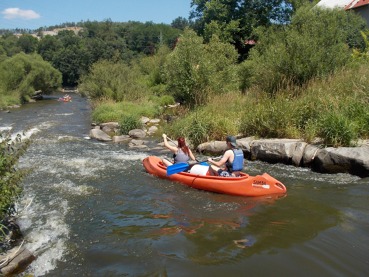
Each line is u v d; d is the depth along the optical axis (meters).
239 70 18.77
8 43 83.69
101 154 11.27
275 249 4.96
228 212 6.41
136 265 4.63
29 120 19.73
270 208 6.53
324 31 13.91
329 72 13.00
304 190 7.45
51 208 6.68
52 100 36.56
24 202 6.95
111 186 7.99
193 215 6.31
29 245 5.16
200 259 4.73
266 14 29.12
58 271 4.50
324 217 6.03
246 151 10.34
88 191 7.66
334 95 10.95
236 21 27.89
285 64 13.37
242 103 13.59
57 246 5.17
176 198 7.21
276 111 10.77
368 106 9.99
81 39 85.75
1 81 32.72
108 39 86.62
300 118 10.59
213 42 20.41
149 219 6.16
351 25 20.09
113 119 17.44
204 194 7.44
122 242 5.29
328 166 8.62
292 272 4.38
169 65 17.69
